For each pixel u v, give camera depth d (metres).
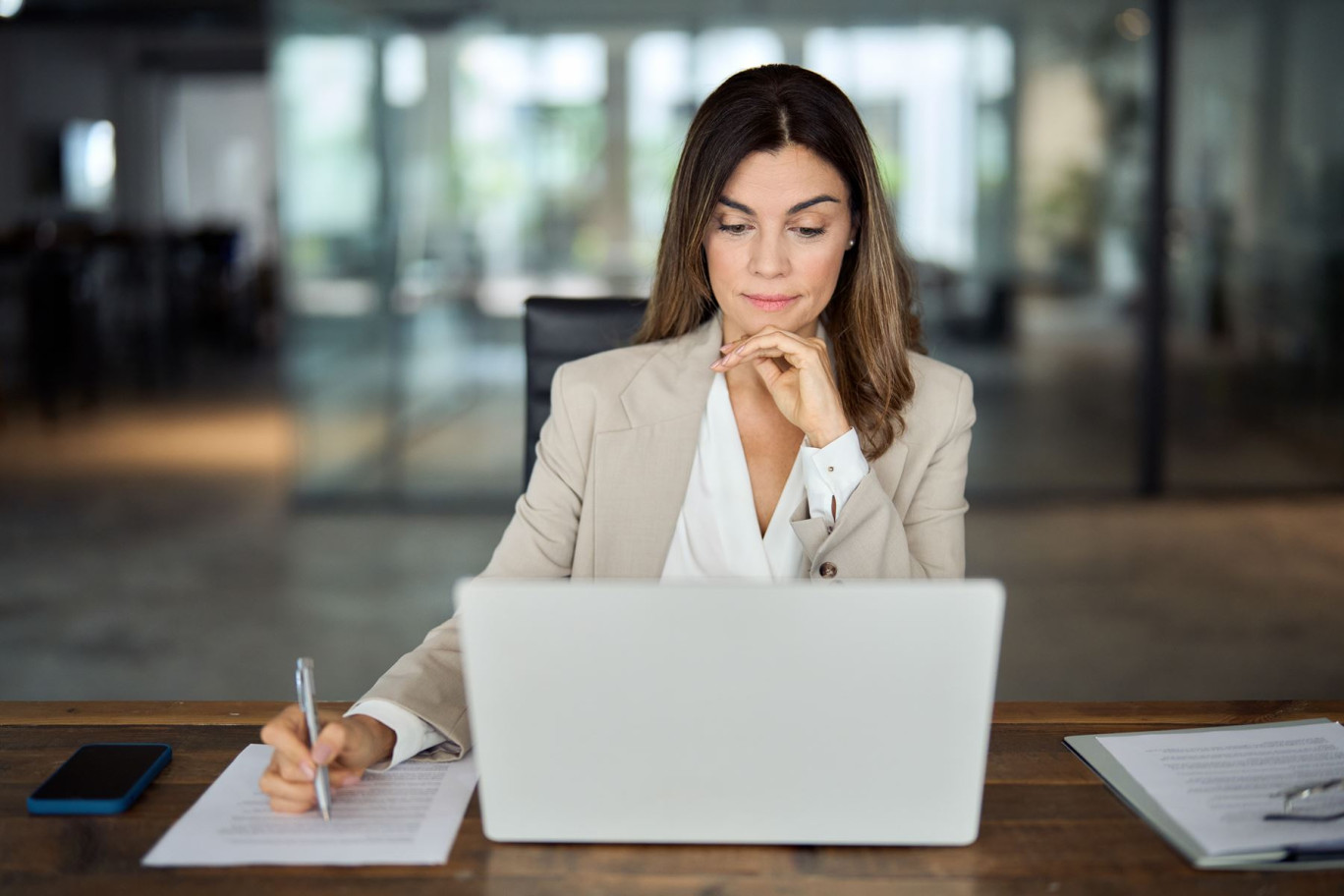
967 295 4.92
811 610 0.83
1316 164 4.84
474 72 4.91
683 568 1.32
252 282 10.71
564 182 4.96
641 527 1.32
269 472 5.64
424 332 5.02
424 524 4.74
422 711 1.04
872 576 1.19
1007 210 4.88
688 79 4.89
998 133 4.84
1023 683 2.94
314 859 0.87
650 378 1.35
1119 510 4.76
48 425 6.85
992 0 4.78
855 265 1.33
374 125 4.92
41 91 11.44
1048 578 3.85
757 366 1.25
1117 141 4.84
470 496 5.08
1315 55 4.78
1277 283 4.91
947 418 1.35
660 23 4.86
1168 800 0.95
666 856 0.87
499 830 0.89
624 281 4.99
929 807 0.87
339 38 4.87
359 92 4.91
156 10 10.86
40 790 0.96
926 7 4.80
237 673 3.07
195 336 10.77
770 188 1.22
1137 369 4.96
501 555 1.34
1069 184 4.86
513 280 4.99
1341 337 4.94
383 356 5.02
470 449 5.06
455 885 0.84
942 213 4.89
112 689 2.96
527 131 4.93
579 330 1.58
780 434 1.34
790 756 0.86
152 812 0.94
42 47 11.41
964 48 4.81
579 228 4.98
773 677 0.84
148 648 3.26
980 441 5.02
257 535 4.52
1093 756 1.03
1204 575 3.86
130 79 12.27
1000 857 0.87
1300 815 0.92
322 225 4.96
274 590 3.82
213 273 10.55
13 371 8.39
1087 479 5.03
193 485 5.36
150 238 9.87
